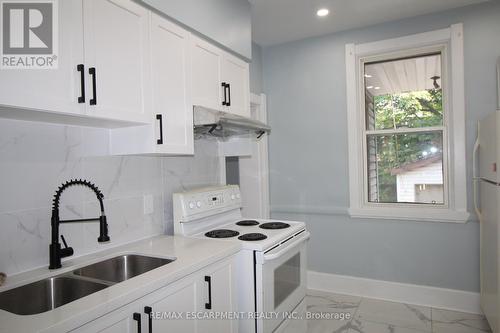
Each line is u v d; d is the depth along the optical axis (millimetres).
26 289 1257
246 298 1786
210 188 2332
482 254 2494
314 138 3330
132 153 1671
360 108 3186
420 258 2906
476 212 2553
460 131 2707
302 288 2293
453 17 2734
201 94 1995
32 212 1388
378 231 3066
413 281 2934
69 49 1221
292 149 3439
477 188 2611
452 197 2797
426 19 2832
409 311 2771
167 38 1725
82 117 1323
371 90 3193
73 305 1025
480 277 2623
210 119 1870
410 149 3035
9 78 1048
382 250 3053
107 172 1735
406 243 2957
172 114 1746
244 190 3443
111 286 1181
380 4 2627
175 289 1351
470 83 2686
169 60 1735
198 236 2031
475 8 2664
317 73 3299
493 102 2617
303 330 2297
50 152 1461
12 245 1319
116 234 1779
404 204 3037
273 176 3539
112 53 1400
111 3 1398
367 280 3107
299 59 3381
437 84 2926
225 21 2217
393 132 3080
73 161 1560
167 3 1695
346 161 3186
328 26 3045
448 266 2803
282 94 3477
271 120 3541
